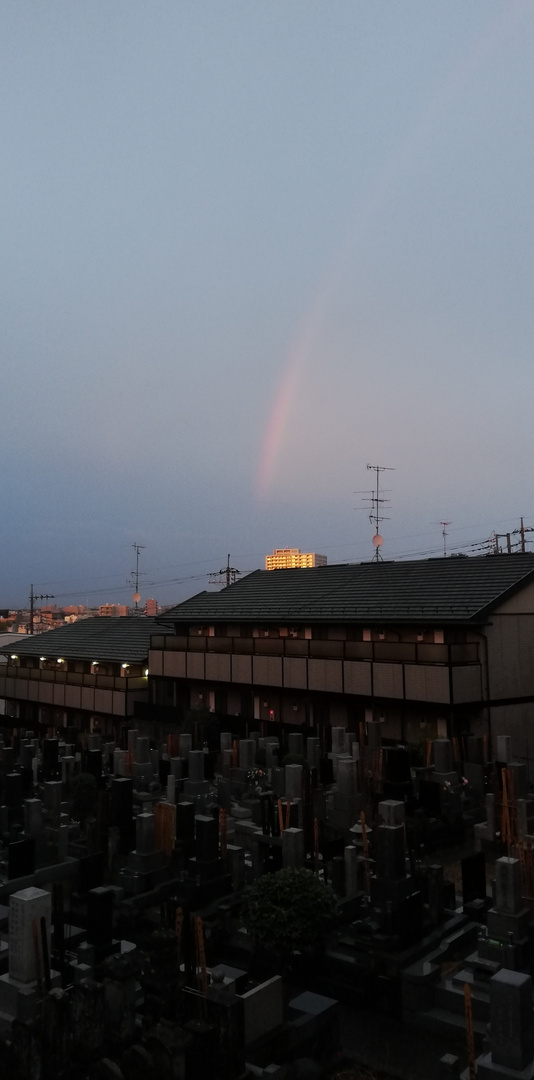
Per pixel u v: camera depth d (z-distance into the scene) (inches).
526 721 1264.8
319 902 538.0
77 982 469.7
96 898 573.3
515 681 1255.5
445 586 1365.7
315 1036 478.3
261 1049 452.4
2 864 814.5
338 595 1514.5
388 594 1419.8
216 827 711.7
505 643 1248.8
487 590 1277.1
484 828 876.0
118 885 753.0
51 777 1221.7
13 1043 424.8
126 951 566.6
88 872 693.3
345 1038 509.7
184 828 765.9
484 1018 499.8
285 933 524.1
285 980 560.7
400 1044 497.4
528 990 407.8
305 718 1387.8
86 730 1765.5
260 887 555.8
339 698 1320.1
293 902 535.8
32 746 1327.5
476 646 1215.6
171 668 1620.3
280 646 1445.6
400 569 1565.0
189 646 1616.6
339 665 1314.0
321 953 578.2
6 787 957.8
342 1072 466.6
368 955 557.9
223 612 1640.0
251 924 546.6
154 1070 417.7
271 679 1421.0
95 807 890.7
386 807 712.4
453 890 658.8
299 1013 489.4
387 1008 535.8
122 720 1656.0
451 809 895.1
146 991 481.7
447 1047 489.1
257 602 1641.2
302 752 1211.2
